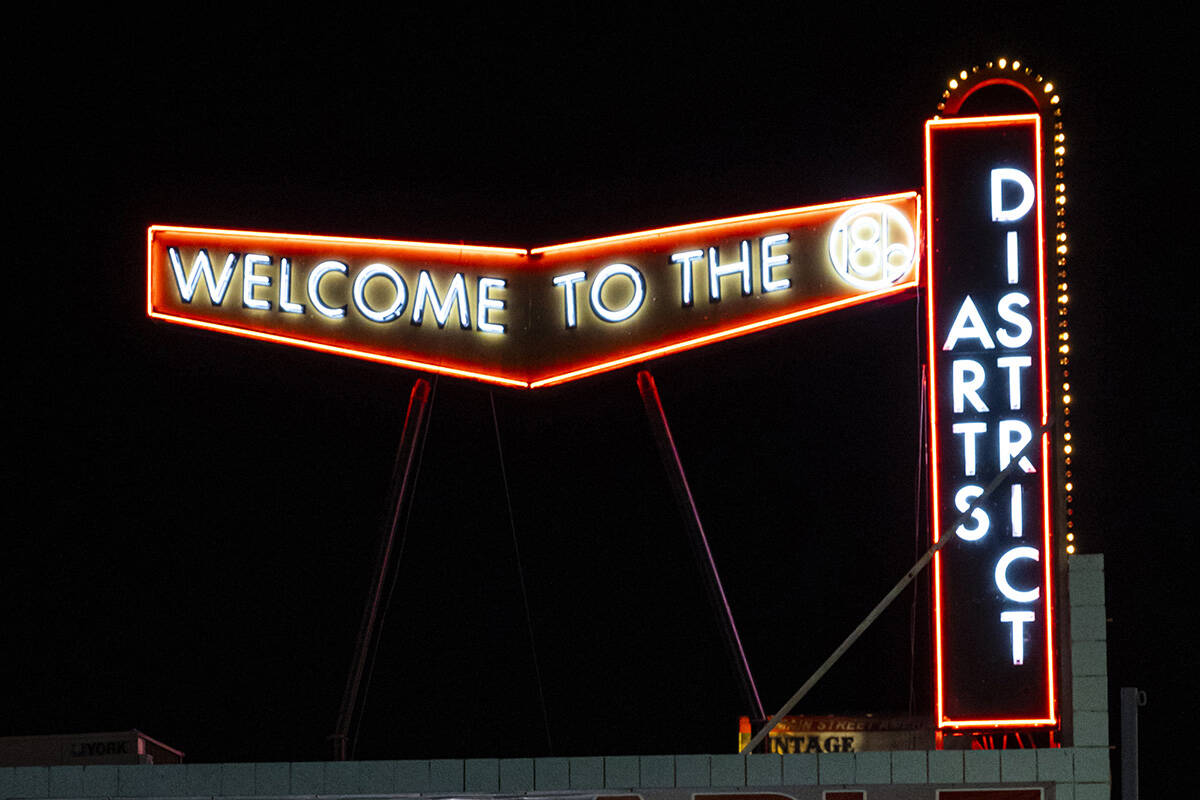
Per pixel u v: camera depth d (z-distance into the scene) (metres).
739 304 26.77
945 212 25.84
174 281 27.17
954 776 17.92
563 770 17.97
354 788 17.97
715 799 17.91
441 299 27.22
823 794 17.91
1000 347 25.33
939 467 25.11
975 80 26.14
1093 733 18.31
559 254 27.36
